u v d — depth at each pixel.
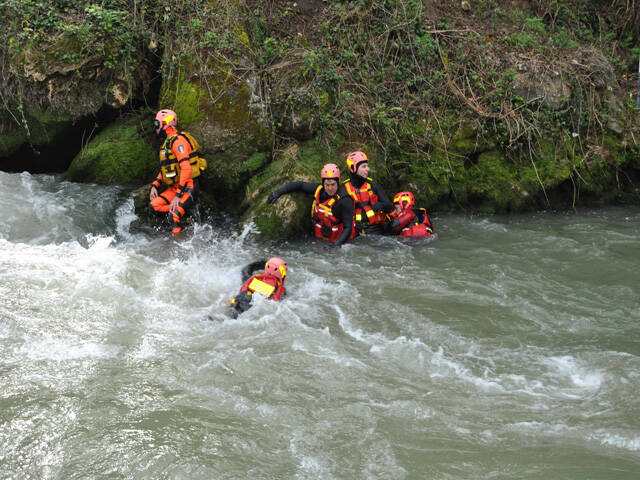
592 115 9.45
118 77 8.48
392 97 9.14
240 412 3.90
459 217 8.49
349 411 3.95
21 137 8.71
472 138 9.05
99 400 3.94
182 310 5.40
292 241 7.59
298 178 7.89
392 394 4.18
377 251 7.18
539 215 8.62
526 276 6.38
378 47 9.38
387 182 8.56
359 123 8.77
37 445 3.49
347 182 7.52
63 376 4.21
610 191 9.28
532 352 4.83
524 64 9.45
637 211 8.81
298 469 3.36
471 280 6.28
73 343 4.67
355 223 7.55
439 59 9.48
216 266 6.66
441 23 9.83
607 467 3.38
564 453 3.53
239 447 3.53
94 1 8.70
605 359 4.68
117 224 7.78
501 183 8.77
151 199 7.76
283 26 9.23
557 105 9.27
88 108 8.52
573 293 5.96
